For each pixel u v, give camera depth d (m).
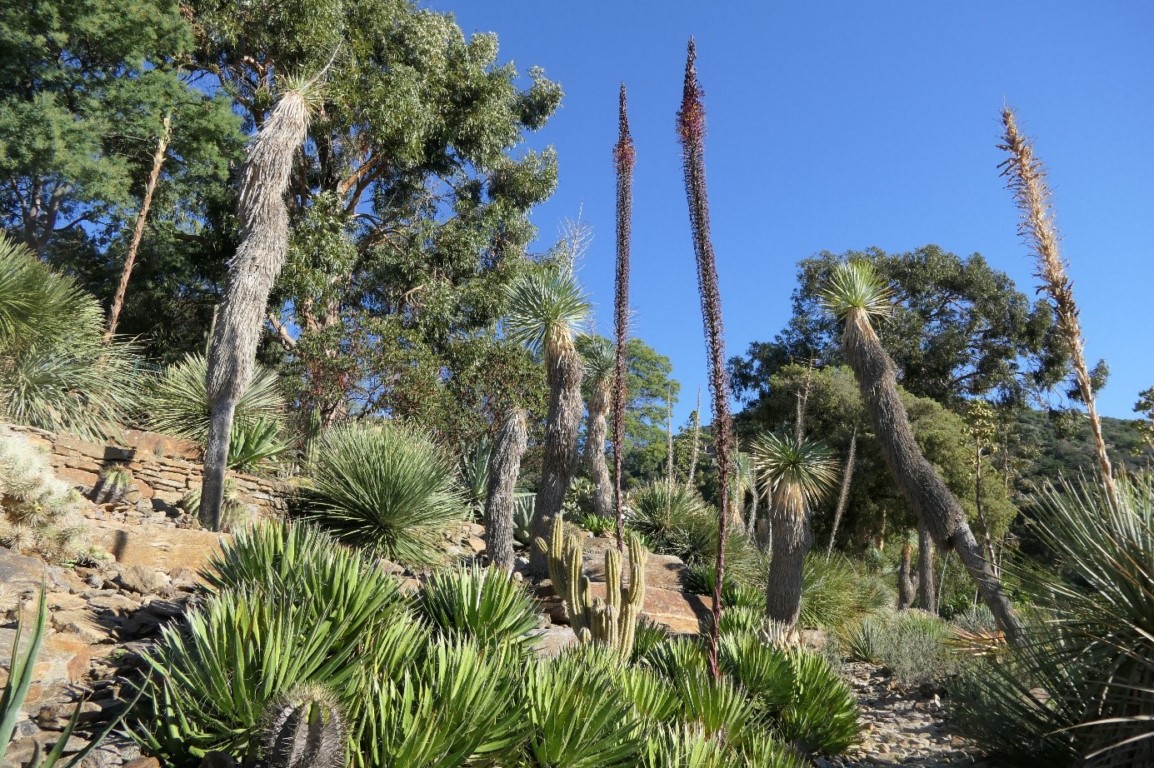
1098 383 33.00
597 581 11.09
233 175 22.34
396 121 20.53
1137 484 5.01
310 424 13.60
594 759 3.97
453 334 22.53
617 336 8.76
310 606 4.12
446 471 10.99
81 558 5.69
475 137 23.11
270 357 20.91
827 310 10.41
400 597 5.08
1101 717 4.55
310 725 3.00
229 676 3.63
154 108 19.73
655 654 7.53
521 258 24.50
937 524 8.41
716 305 7.00
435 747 3.40
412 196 24.22
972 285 35.22
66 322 9.54
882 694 9.75
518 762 3.86
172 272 22.42
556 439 10.84
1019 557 5.28
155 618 5.14
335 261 19.45
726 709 5.61
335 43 20.05
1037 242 4.30
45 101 17.70
